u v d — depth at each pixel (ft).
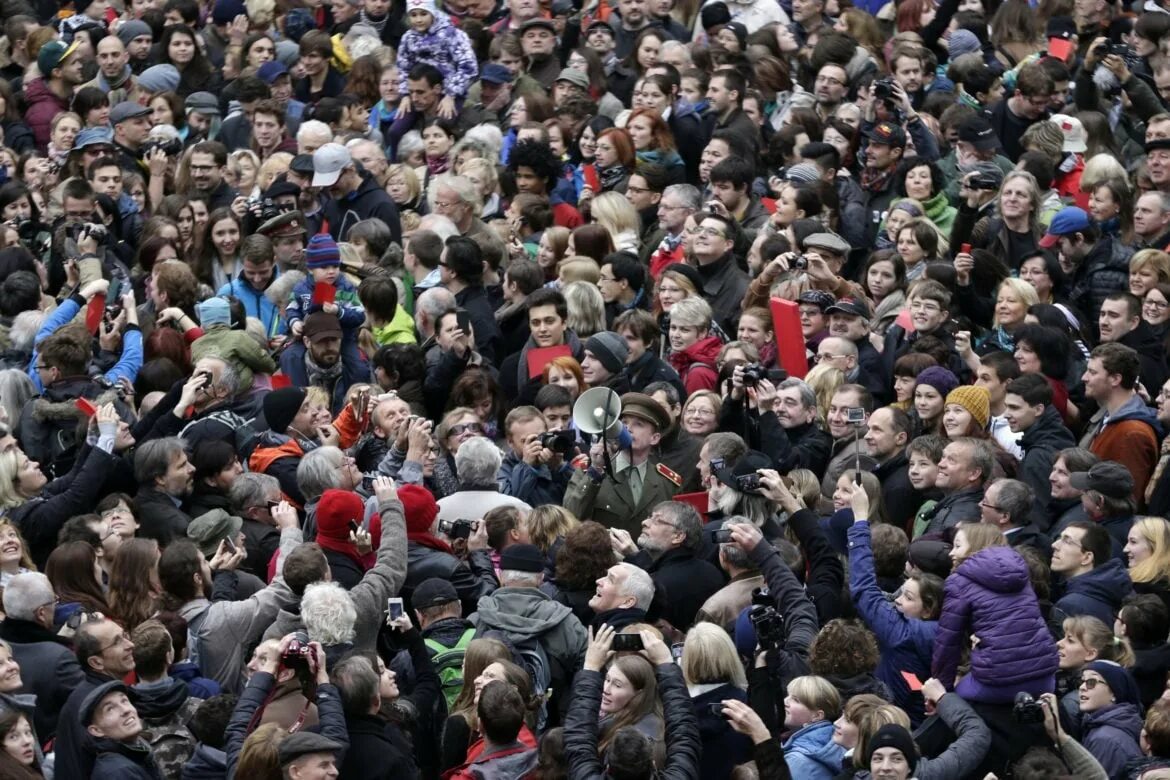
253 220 191.93
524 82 237.86
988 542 124.77
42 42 248.32
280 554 131.13
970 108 213.05
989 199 193.77
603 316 171.12
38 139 237.04
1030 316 165.48
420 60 235.81
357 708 108.27
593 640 113.70
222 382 156.15
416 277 186.19
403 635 119.65
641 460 146.82
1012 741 111.24
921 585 123.34
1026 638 112.68
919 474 142.82
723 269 180.86
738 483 130.62
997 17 246.06
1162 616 122.93
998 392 154.81
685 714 108.37
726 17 241.55
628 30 249.55
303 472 139.23
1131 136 217.15
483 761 108.78
